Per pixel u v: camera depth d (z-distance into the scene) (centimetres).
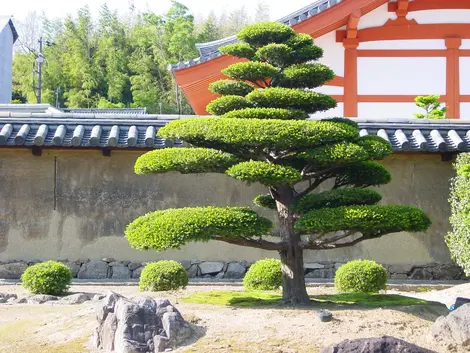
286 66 795
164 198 1229
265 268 962
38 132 1142
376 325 641
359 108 1616
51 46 5956
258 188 1241
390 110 1617
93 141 1129
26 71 5566
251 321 658
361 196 746
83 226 1219
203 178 1238
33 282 966
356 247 1237
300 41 784
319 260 1231
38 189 1219
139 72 5534
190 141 729
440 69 1633
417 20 1644
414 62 1633
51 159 1223
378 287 920
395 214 691
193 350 580
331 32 1627
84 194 1223
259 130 682
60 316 764
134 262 1216
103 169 1229
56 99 5309
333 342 589
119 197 1226
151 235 695
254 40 797
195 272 1219
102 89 5653
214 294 864
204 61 1470
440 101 1625
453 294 1029
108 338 616
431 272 1234
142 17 6444
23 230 1211
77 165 1227
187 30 5516
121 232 1221
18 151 1218
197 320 663
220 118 715
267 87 786
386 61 1630
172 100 5378
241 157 752
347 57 1623
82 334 669
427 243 1241
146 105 5250
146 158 730
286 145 696
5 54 3781
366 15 1631
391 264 1235
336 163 720
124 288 1091
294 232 755
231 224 688
